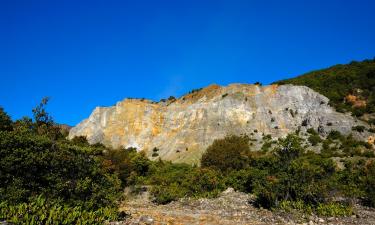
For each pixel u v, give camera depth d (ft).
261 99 289.74
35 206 42.16
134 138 301.63
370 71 312.09
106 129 318.45
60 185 49.67
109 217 51.42
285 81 357.82
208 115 284.20
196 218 61.57
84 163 55.88
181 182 121.08
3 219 39.47
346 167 147.13
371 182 82.33
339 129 227.81
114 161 159.12
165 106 324.60
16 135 49.37
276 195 72.38
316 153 192.54
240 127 267.39
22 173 47.73
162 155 262.88
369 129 223.10
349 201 76.48
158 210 74.69
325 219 61.36
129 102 335.26
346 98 278.26
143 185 133.59
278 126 260.62
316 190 71.51
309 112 264.93
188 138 270.26
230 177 108.68
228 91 309.83
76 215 44.39
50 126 88.79
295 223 57.47
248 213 67.62
